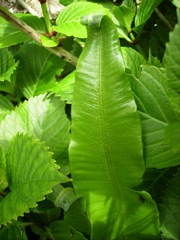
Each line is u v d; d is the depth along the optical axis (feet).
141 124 0.64
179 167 0.71
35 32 0.75
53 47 0.78
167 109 0.63
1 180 0.71
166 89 0.63
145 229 0.67
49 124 0.80
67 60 0.79
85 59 0.62
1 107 0.91
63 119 0.79
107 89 0.61
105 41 0.60
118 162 0.63
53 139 0.79
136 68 0.75
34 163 0.64
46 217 0.80
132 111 0.61
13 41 0.80
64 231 0.76
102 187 0.65
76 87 0.62
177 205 0.66
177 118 0.63
